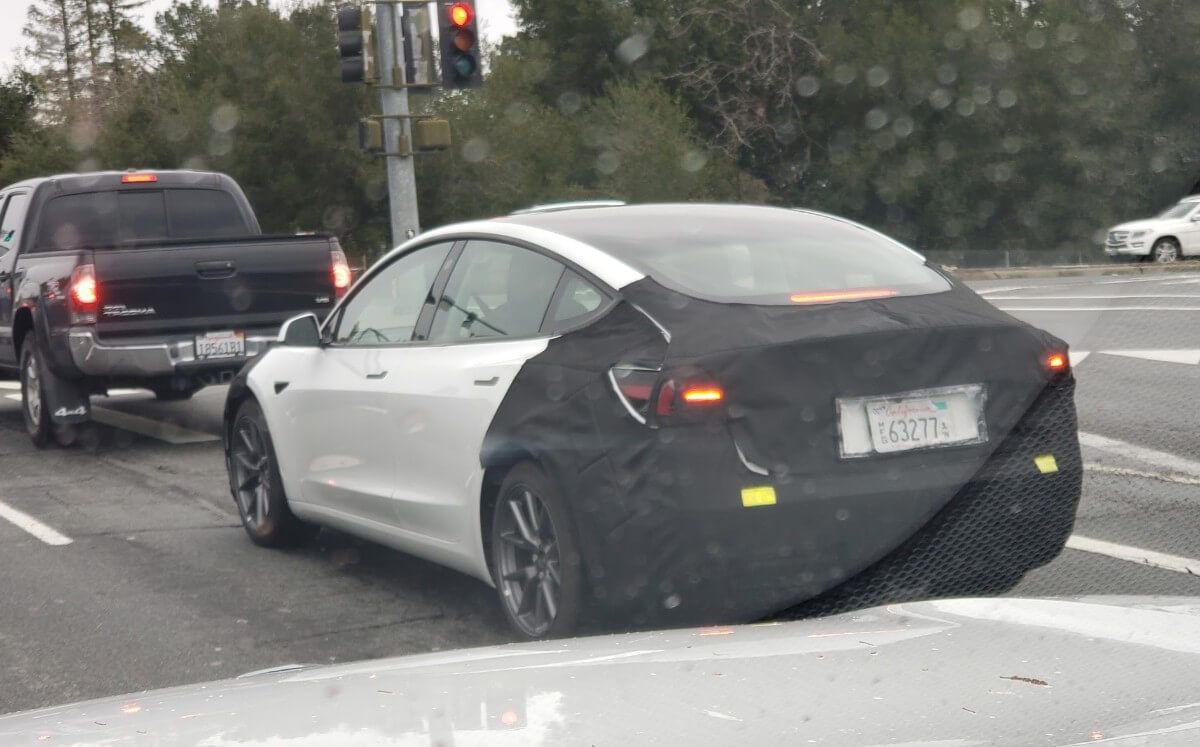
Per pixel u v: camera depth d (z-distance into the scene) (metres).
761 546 4.13
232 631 5.50
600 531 4.29
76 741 1.33
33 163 52.75
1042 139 54.88
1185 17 55.91
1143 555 5.55
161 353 10.49
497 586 4.98
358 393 5.87
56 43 88.06
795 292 4.61
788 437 4.21
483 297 5.31
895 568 4.28
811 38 54.72
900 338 4.40
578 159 51.25
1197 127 56.38
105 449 10.91
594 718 1.30
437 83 18.17
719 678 1.46
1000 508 4.41
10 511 8.36
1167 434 7.55
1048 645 1.60
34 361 11.17
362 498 5.89
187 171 12.80
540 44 59.38
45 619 5.77
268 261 10.89
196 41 52.97
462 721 1.31
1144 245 35.88
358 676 1.65
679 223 5.20
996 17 55.50
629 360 4.38
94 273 10.40
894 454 4.32
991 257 52.28
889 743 1.22
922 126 54.88
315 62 43.12
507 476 4.81
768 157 56.66
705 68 55.03
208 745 1.27
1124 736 1.21
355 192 43.88
